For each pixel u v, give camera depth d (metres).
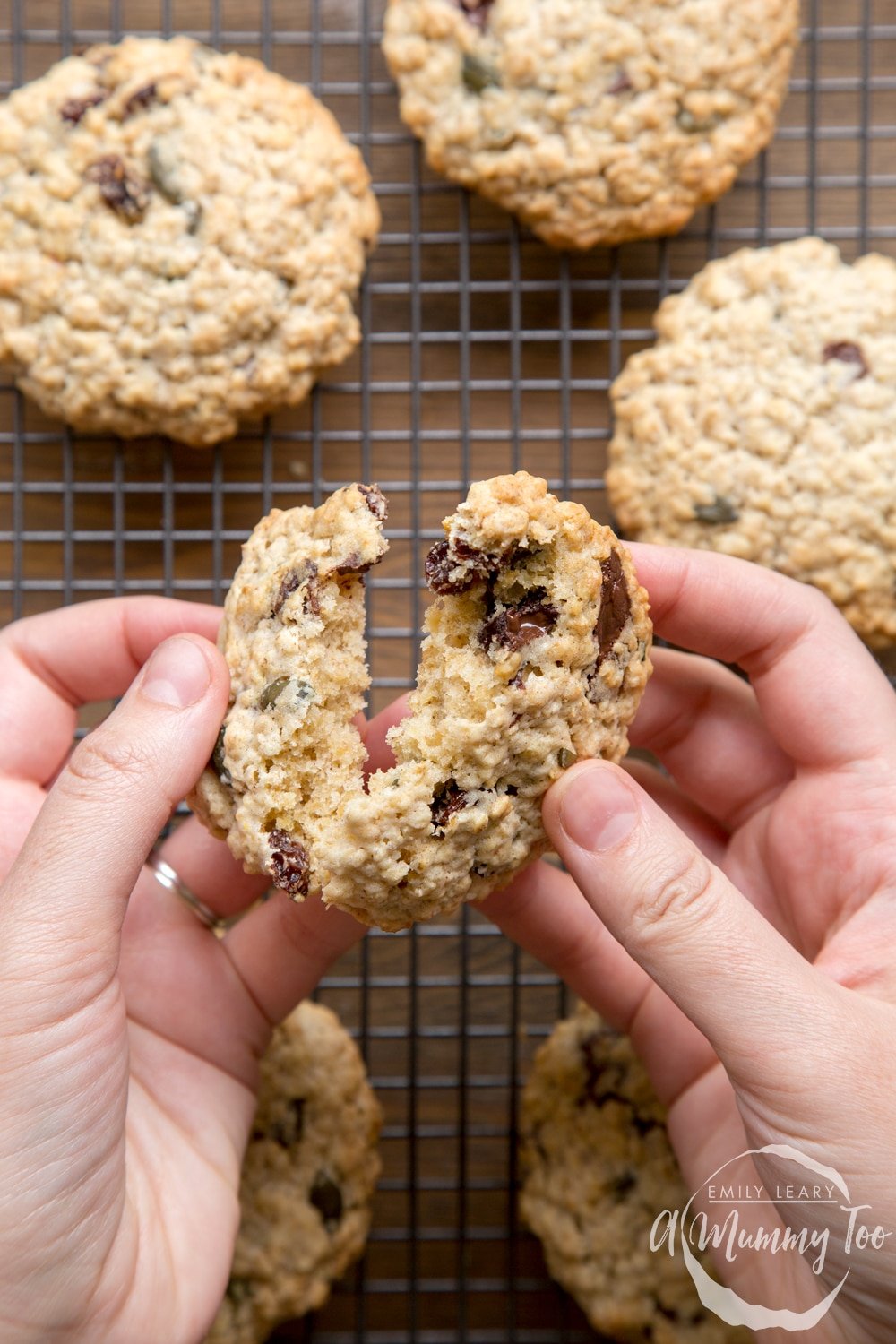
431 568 0.40
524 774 0.40
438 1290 0.52
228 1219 0.43
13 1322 0.39
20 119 0.50
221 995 0.45
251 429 0.53
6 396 0.53
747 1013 0.39
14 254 0.49
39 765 0.48
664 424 0.51
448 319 0.53
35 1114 0.39
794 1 0.51
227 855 0.47
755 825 0.47
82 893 0.39
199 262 0.49
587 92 0.50
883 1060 0.39
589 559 0.40
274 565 0.41
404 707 0.46
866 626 0.50
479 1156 0.52
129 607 0.48
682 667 0.47
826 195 0.53
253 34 0.53
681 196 0.51
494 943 0.53
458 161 0.51
